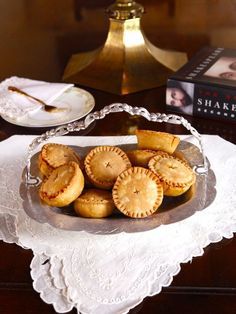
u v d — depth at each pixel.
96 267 0.67
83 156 0.79
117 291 0.64
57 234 0.72
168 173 0.71
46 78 1.19
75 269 0.67
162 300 0.65
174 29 1.43
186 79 1.01
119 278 0.66
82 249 0.70
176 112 1.04
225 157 0.88
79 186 0.69
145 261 0.68
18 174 0.84
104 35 1.40
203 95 1.00
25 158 0.88
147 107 1.06
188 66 1.07
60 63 1.26
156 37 1.39
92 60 1.18
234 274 0.68
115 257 0.69
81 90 1.09
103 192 0.70
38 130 0.99
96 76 1.15
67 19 1.50
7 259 0.70
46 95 1.06
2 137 0.97
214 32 1.40
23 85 1.10
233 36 1.37
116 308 0.63
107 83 1.12
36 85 1.09
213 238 0.72
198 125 1.00
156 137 0.77
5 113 1.01
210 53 1.13
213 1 1.59
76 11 1.55
